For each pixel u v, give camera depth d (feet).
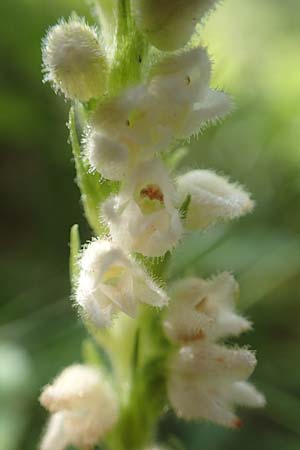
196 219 0.21
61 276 0.39
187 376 0.22
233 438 0.32
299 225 0.39
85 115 0.21
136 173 0.20
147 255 0.20
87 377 0.22
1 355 0.30
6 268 0.39
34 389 0.30
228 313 0.23
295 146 0.44
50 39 0.20
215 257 0.35
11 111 0.44
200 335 0.22
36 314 0.34
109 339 0.23
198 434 0.32
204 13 0.20
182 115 0.20
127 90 0.19
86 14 0.44
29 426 0.30
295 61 0.48
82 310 0.22
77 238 0.21
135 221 0.20
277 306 0.37
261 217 0.39
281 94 0.46
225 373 0.22
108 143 0.19
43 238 0.43
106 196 0.21
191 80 0.20
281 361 0.35
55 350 0.32
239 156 0.45
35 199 0.44
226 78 0.45
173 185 0.20
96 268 0.20
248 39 0.50
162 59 0.20
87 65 0.20
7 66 0.44
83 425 0.22
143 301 0.20
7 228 0.43
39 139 0.45
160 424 0.32
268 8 0.53
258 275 0.36
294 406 0.33
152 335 0.22
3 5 0.44
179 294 0.22
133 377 0.22
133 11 0.20
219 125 0.46
